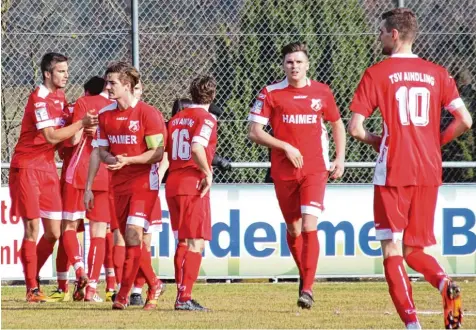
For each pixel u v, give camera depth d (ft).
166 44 146.61
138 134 101.60
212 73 147.43
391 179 81.76
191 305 105.70
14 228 139.74
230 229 141.69
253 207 142.10
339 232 142.82
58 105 115.96
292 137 106.42
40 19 148.15
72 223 118.83
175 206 105.29
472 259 143.84
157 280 108.27
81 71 147.13
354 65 148.77
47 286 142.92
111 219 110.11
